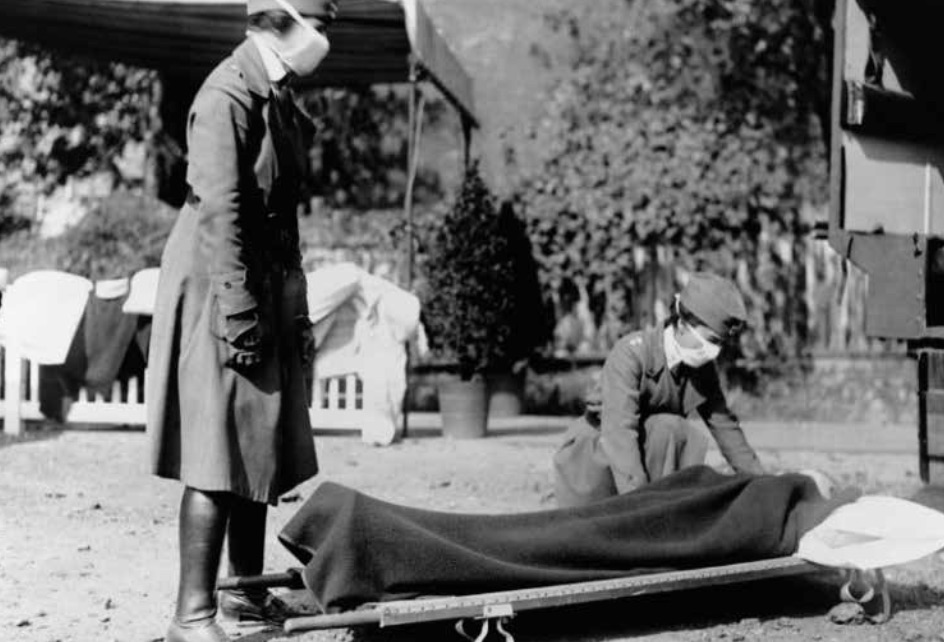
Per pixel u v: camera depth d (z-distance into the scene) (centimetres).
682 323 550
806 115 1473
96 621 453
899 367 1382
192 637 396
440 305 1082
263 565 498
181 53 1316
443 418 1083
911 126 809
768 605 488
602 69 1529
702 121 1483
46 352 982
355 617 385
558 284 1432
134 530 625
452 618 399
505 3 1570
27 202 1562
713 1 1496
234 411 403
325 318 1002
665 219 1430
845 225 775
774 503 465
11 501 694
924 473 764
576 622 459
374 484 803
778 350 1411
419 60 1104
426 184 1598
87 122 1562
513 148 1553
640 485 538
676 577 434
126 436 996
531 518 452
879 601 475
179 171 1588
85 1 1142
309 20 420
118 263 1414
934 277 762
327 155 1606
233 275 395
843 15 777
